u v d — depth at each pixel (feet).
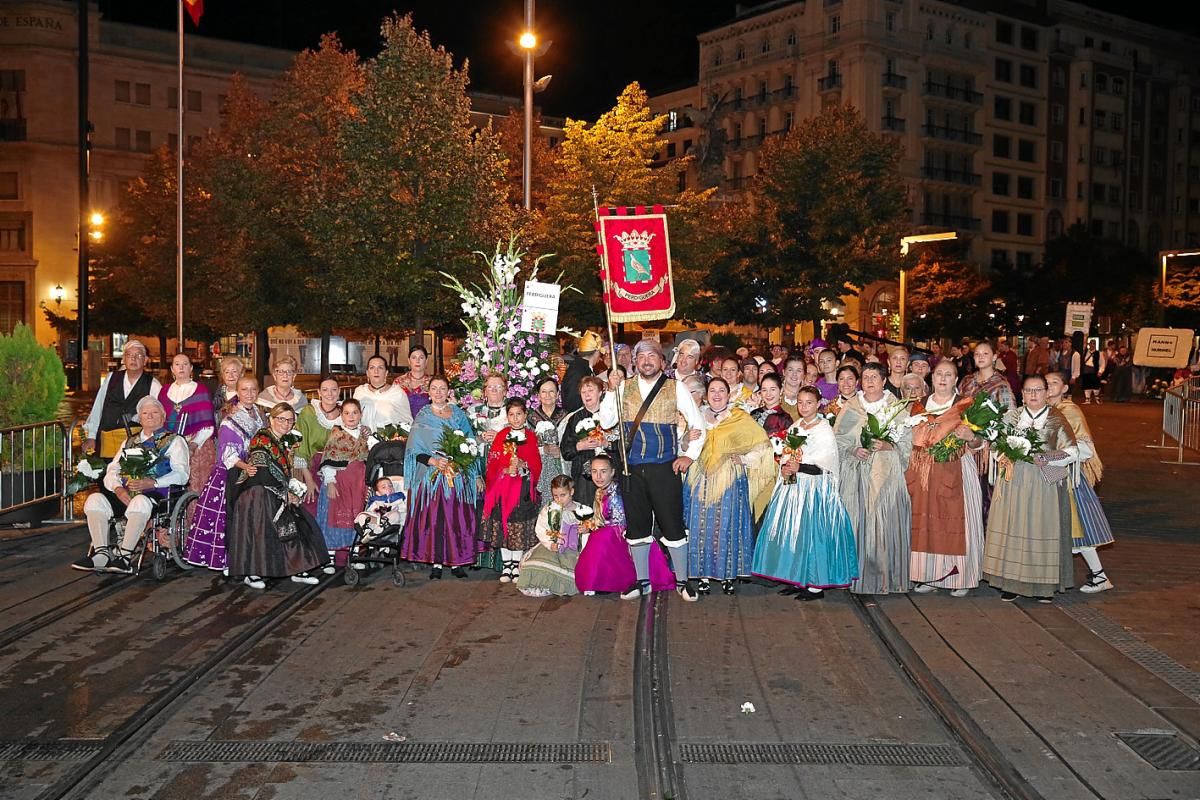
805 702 19.04
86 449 31.53
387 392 31.71
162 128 189.67
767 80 204.33
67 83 180.96
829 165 118.42
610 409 26.99
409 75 72.59
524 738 17.30
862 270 118.93
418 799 15.14
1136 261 193.57
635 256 34.01
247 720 18.04
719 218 122.31
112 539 28.58
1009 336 179.11
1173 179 240.94
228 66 194.59
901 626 23.90
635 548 26.48
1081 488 26.86
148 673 20.36
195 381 30.66
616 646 22.35
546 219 100.12
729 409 27.25
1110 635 23.17
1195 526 36.22
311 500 29.25
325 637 22.88
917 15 191.72
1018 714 18.40
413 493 28.45
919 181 193.16
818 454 26.22
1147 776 15.93
